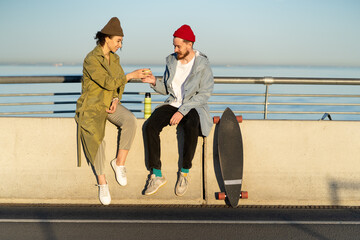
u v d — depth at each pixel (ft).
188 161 15.42
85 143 15.05
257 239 12.66
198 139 16.40
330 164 16.37
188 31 14.89
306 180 16.26
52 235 12.85
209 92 15.43
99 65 14.48
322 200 16.15
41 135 16.20
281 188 16.19
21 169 16.15
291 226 13.79
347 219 14.56
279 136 16.40
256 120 16.42
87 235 12.89
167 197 15.99
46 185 16.07
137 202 15.96
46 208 15.46
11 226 13.58
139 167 16.21
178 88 15.57
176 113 14.92
